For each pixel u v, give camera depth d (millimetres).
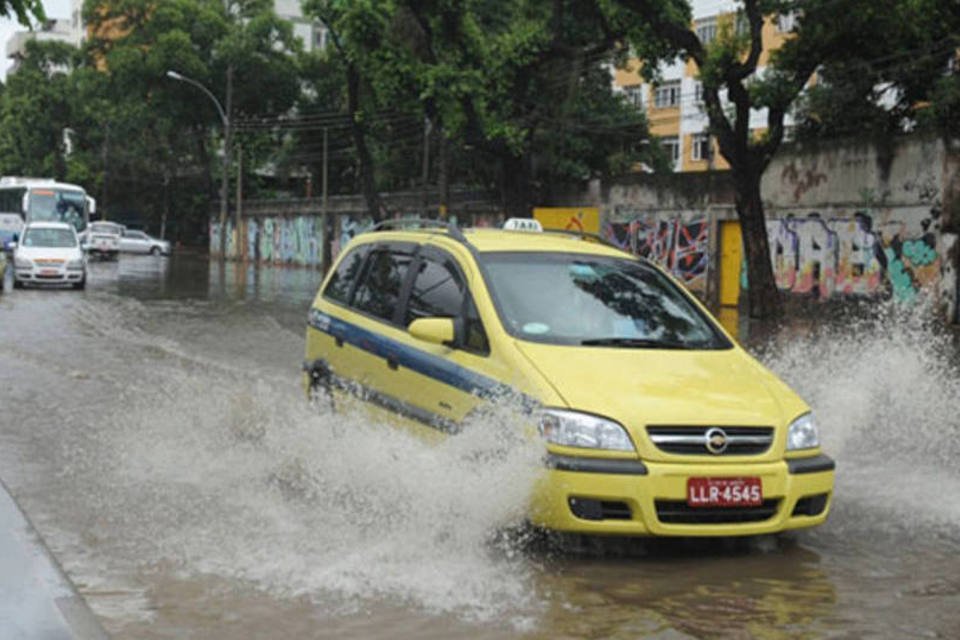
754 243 22125
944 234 21453
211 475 7395
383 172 46594
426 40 27969
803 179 25125
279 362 13750
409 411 6641
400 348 6895
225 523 6180
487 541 5824
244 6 57906
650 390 5668
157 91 55781
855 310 23609
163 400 10461
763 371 6352
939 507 6934
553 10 27844
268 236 53500
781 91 21109
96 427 9055
